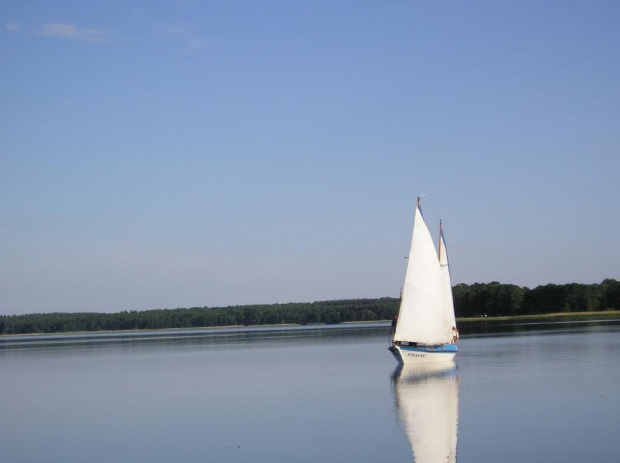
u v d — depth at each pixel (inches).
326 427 1625.2
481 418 1638.8
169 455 1419.8
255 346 5142.7
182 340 7185.0
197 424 1745.8
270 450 1416.1
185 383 2657.5
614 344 3523.6
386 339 5502.0
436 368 2731.3
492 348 3590.1
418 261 2810.0
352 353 3897.6
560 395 1904.5
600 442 1353.3
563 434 1429.6
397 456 1327.5
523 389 2044.8
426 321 2829.7
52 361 4288.9
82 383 2847.0
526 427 1512.1
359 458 1323.8
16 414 2069.4
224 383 2593.5
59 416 1994.3
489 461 1259.8
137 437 1621.6
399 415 1734.7
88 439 1630.2
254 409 1934.1
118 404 2177.7
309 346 4805.6
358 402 1966.0
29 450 1537.9
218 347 5211.6
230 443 1501.0
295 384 2450.8
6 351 5949.8
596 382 2119.8
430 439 1451.8
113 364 3823.8
